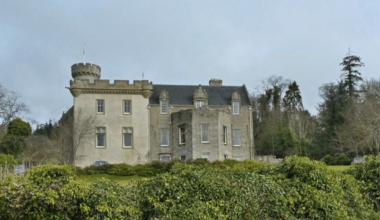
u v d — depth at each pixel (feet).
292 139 211.82
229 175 49.85
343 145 182.09
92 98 175.11
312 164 52.70
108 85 176.45
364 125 169.27
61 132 177.17
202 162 112.88
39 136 224.12
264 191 48.60
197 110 175.52
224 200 45.75
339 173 54.75
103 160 171.12
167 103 184.75
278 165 56.03
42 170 45.09
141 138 176.65
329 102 220.84
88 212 41.39
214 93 197.26
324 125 214.48
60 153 162.30
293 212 48.93
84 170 108.47
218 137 175.01
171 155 180.45
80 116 170.91
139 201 44.73
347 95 234.99
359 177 58.90
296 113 267.80
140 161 173.99
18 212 39.37
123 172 109.50
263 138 225.15
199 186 45.70
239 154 187.73
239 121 191.31
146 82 179.42
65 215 40.78
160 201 44.70
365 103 191.42
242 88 203.31
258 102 273.13
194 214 43.16
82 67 193.57
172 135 181.78
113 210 42.06
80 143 169.68
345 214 48.91
